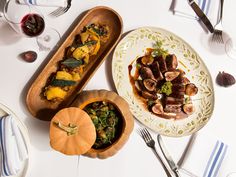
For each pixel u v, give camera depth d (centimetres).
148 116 75
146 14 78
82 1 74
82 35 70
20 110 68
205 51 82
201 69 80
